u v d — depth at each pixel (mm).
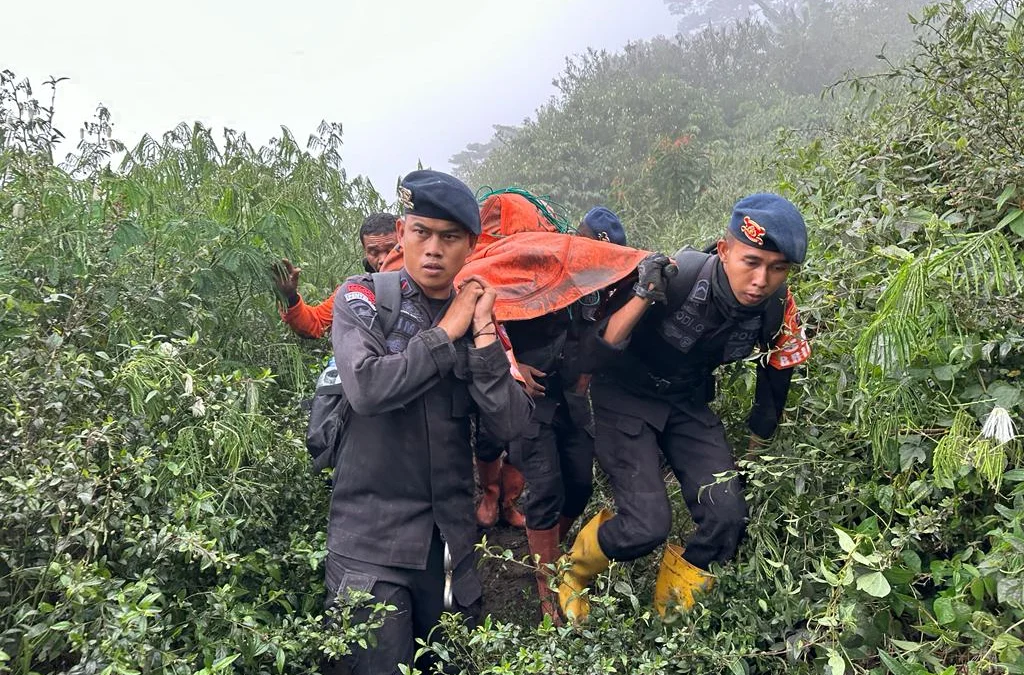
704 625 2271
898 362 2203
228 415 2363
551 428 3029
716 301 2475
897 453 2287
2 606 1845
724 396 3117
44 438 2008
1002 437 1916
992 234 2320
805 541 2414
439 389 2189
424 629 2332
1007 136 2617
